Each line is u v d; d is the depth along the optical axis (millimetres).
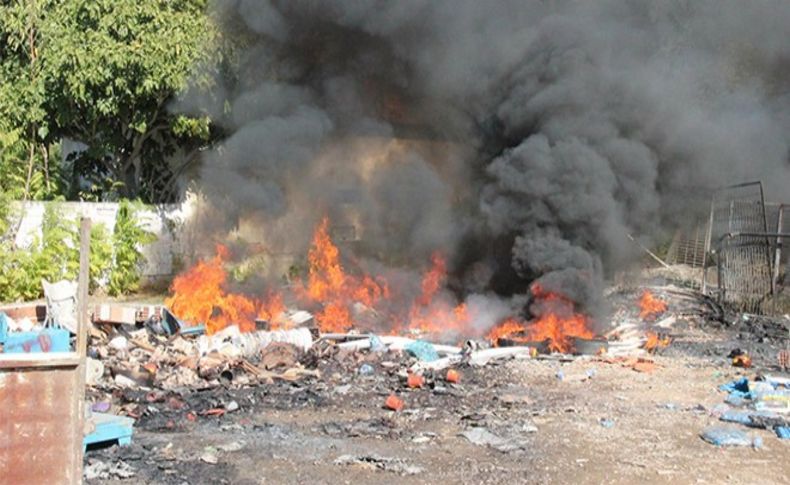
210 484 5043
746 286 13523
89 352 8250
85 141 15102
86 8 13875
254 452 5762
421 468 5453
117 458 5508
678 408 7277
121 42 13812
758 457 5859
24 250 13477
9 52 14648
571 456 5801
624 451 5953
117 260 14211
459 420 6754
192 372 8039
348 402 7352
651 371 8953
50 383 3930
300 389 7738
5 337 7426
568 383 8297
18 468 3881
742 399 7535
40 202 13938
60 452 3949
